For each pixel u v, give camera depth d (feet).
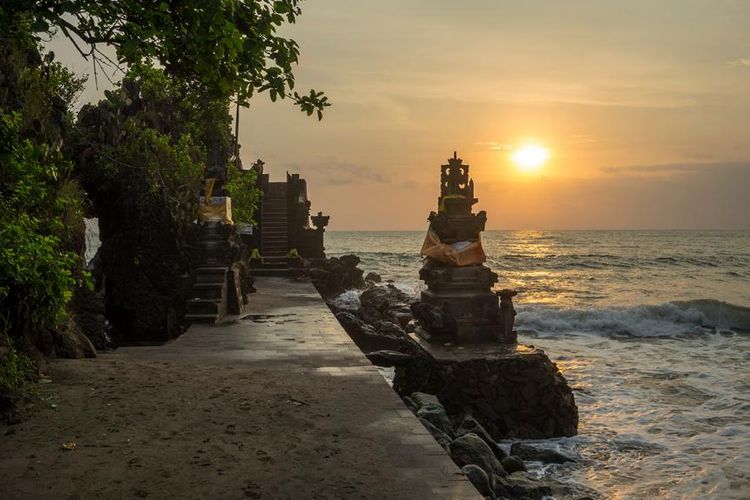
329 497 16.63
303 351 38.52
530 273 235.81
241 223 79.36
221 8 19.36
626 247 440.04
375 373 31.37
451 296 49.19
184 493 16.53
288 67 21.72
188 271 66.90
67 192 38.17
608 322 98.68
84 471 17.71
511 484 29.01
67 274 25.62
